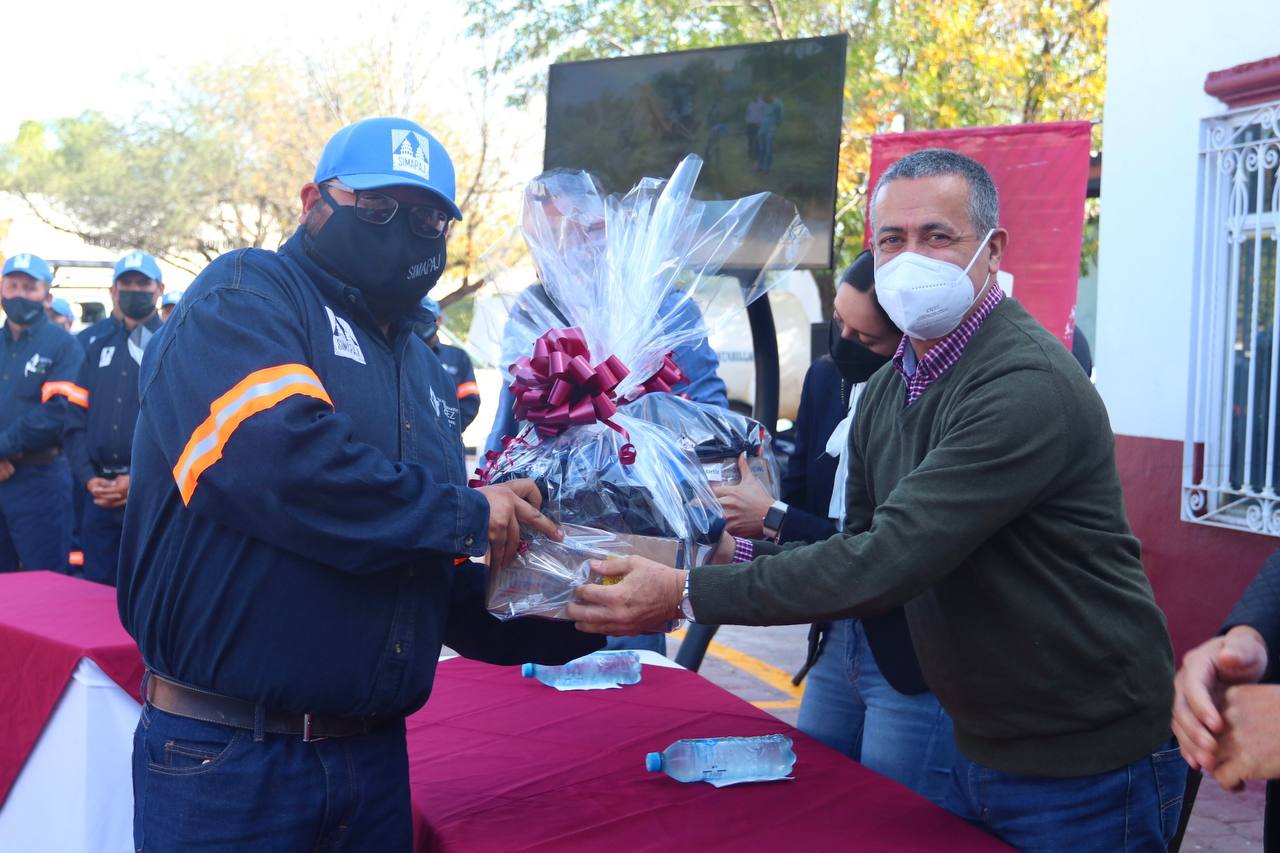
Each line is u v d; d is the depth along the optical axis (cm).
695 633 416
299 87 2131
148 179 2208
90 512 564
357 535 173
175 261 2328
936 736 256
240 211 2256
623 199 235
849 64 1209
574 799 212
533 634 225
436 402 214
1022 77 1207
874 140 584
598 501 201
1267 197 471
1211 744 154
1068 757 197
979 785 208
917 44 1210
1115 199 540
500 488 196
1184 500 504
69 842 280
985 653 199
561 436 211
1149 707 199
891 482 216
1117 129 538
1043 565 193
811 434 310
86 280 1568
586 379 204
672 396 237
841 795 213
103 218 2258
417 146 195
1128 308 535
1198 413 498
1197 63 493
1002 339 197
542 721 260
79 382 567
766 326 389
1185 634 506
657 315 228
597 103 394
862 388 280
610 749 241
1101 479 196
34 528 608
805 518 245
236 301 181
